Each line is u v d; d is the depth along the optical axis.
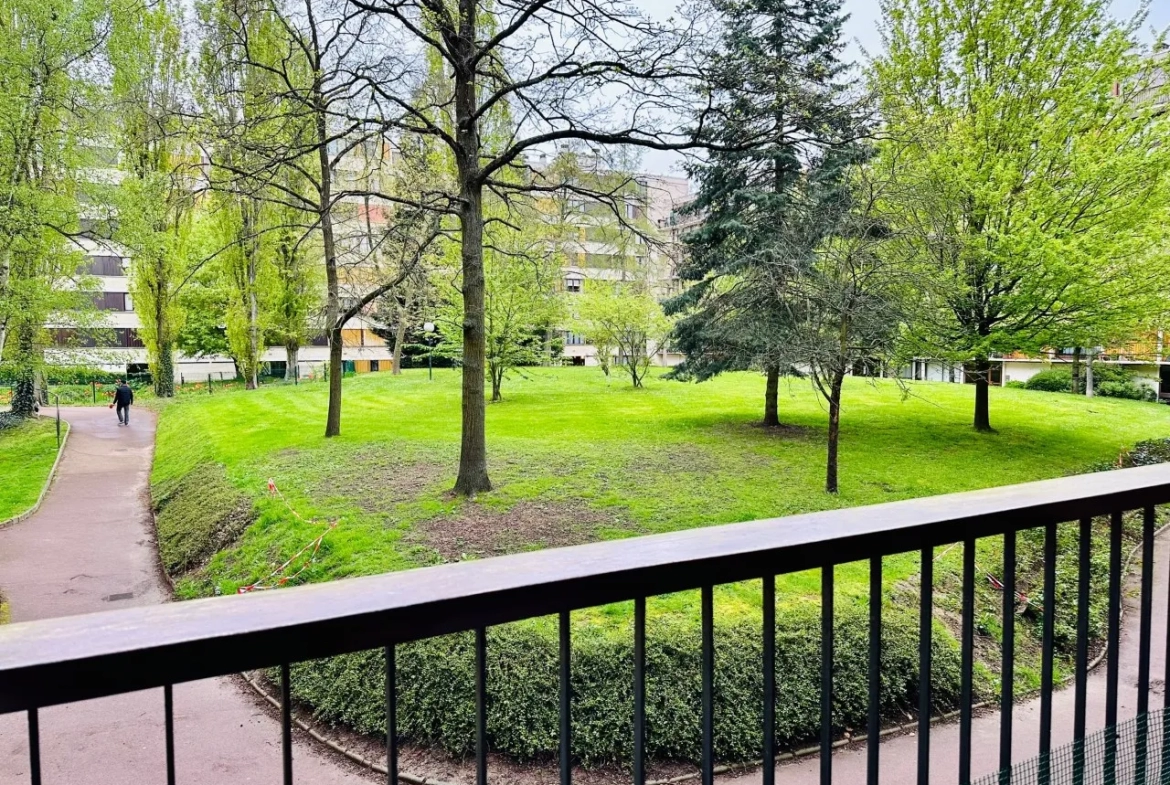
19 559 8.80
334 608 0.79
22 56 15.07
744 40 10.45
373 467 10.05
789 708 4.12
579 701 4.13
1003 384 25.95
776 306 10.61
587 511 7.61
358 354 37.25
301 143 9.57
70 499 12.00
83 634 0.70
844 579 5.33
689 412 15.88
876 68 12.55
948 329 11.20
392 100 8.55
